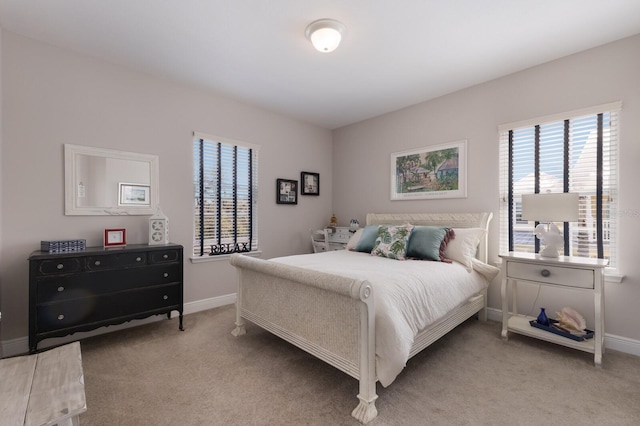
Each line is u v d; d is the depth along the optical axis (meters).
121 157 2.84
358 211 4.47
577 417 1.59
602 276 2.21
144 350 2.38
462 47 2.49
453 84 3.21
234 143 3.67
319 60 2.72
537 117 2.79
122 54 2.63
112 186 2.79
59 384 1.10
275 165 4.12
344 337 1.74
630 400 1.73
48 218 2.48
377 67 2.83
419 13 2.05
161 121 3.09
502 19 2.12
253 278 2.53
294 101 3.70
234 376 2.00
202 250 3.45
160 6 2.00
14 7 2.01
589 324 2.53
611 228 2.43
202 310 3.39
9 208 2.32
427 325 1.94
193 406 1.69
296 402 1.73
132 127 2.91
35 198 2.42
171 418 1.58
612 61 2.41
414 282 2.02
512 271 2.56
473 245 2.80
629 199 2.33
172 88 3.17
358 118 4.33
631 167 2.33
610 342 2.39
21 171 2.36
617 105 2.37
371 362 1.59
